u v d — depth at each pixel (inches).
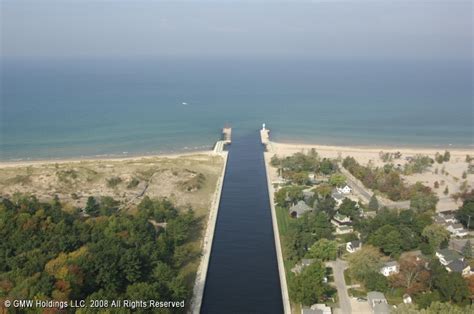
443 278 4970.5
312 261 5792.3
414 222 6589.6
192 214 7273.6
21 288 4244.6
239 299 5305.1
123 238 5807.1
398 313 4458.7
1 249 5428.2
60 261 4798.2
